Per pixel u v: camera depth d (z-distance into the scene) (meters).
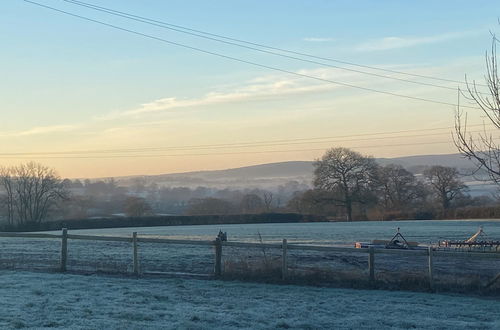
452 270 23.31
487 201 111.12
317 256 28.83
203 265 23.77
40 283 16.38
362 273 18.92
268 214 105.00
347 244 40.31
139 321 11.56
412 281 18.05
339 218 111.94
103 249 32.59
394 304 15.14
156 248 33.59
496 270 23.42
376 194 113.00
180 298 14.93
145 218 100.19
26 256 26.73
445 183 111.88
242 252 31.14
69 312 12.13
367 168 109.81
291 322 12.26
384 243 32.72
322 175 110.56
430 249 17.95
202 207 124.00
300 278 18.38
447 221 90.75
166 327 11.05
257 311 13.48
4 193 105.94
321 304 14.81
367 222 94.12
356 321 12.68
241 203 129.50
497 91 9.97
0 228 88.88
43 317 11.48
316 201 110.94
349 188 109.44
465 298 16.61
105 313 12.25
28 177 105.62
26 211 105.38
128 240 19.73
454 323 12.77
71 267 20.53
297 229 70.94
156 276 19.14
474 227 68.75
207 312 12.91
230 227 84.12
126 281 17.70
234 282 18.23
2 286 15.73
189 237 53.75
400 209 115.19
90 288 15.86
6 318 11.19
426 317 13.48
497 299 16.64
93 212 133.62
